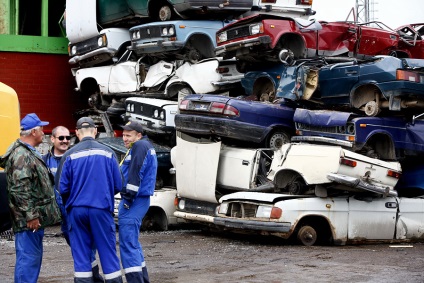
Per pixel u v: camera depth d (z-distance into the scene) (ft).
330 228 48.96
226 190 55.11
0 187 31.63
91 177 29.09
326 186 48.62
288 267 38.50
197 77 65.72
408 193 54.70
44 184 29.37
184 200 56.70
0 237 52.54
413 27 68.03
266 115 54.60
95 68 75.31
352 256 43.32
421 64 51.13
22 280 29.22
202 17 69.36
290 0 69.87
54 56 85.56
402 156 51.98
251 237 53.93
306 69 54.49
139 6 71.51
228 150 54.29
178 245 49.03
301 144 49.70
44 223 29.40
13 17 85.92
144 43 69.21
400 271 36.99
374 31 63.52
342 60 56.65
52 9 90.74
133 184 30.91
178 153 56.08
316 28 59.11
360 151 51.06
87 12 75.00
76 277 29.12
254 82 59.88
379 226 50.37
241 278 34.78
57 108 85.61
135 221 31.22
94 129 30.14
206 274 36.11
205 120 53.88
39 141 29.99
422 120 52.11
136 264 30.91
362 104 53.16
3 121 35.24
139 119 65.77
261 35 57.06
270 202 48.49
